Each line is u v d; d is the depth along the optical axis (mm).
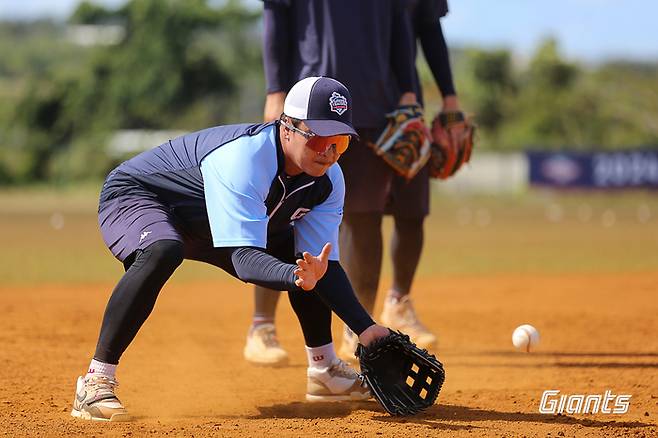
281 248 13922
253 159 12117
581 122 178750
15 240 55281
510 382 15922
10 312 24594
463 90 188500
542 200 118438
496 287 31375
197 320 24062
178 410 13711
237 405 14156
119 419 12531
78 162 182625
